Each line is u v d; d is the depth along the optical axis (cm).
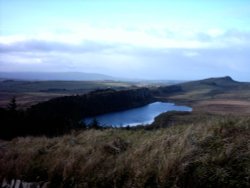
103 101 8388
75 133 1280
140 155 834
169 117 4497
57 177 809
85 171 790
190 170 714
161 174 713
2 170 864
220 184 668
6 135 2348
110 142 998
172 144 855
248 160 712
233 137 837
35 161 905
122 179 750
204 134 867
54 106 6450
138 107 9819
